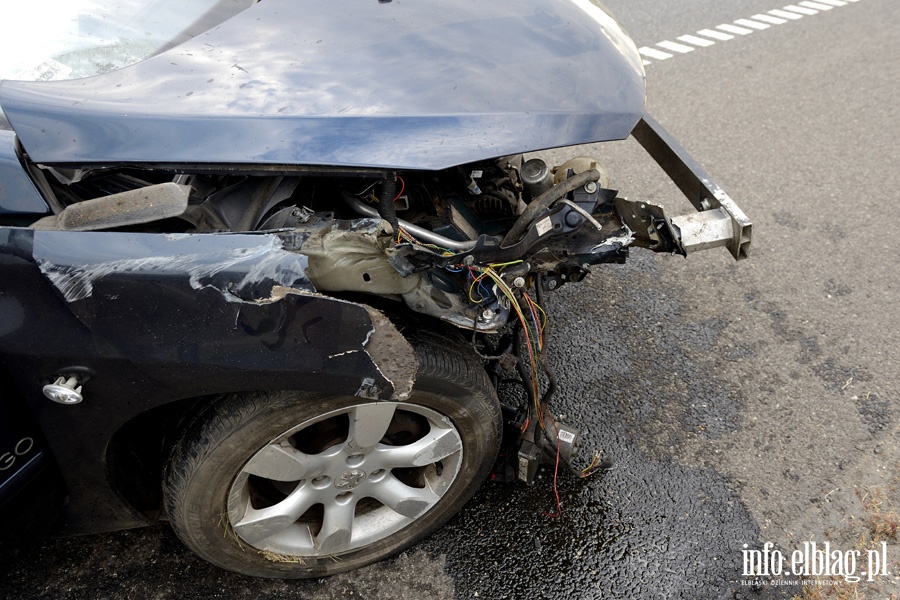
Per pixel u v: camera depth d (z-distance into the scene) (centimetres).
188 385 151
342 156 155
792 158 387
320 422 180
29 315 141
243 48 178
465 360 178
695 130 414
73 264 140
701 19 547
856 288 306
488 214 216
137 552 215
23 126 154
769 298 303
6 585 207
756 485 234
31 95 161
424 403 176
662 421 255
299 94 164
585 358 278
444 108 166
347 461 181
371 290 161
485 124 166
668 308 299
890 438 247
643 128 240
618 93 185
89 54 185
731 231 191
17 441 151
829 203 354
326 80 168
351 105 163
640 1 578
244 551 187
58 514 170
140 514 188
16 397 147
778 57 491
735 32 526
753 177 373
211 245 143
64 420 153
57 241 141
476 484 208
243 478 171
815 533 221
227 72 170
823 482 234
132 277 141
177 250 143
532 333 202
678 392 265
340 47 178
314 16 189
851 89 449
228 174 156
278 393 157
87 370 145
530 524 224
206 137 155
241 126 156
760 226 341
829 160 385
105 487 173
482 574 212
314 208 186
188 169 154
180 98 162
